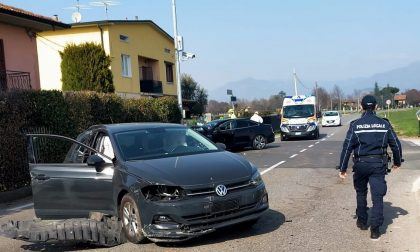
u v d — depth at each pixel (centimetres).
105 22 3078
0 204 1131
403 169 1270
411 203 832
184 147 714
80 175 701
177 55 2706
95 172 684
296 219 734
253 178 633
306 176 1199
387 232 646
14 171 1241
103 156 685
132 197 614
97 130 756
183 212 572
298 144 2367
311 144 2311
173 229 577
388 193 934
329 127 4375
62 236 635
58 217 738
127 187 620
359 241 607
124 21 3256
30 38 2141
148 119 2150
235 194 603
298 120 2714
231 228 681
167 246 617
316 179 1141
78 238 631
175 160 647
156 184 589
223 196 592
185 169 612
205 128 2181
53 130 1422
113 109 1830
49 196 740
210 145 741
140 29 3603
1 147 1204
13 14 1861
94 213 688
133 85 3428
